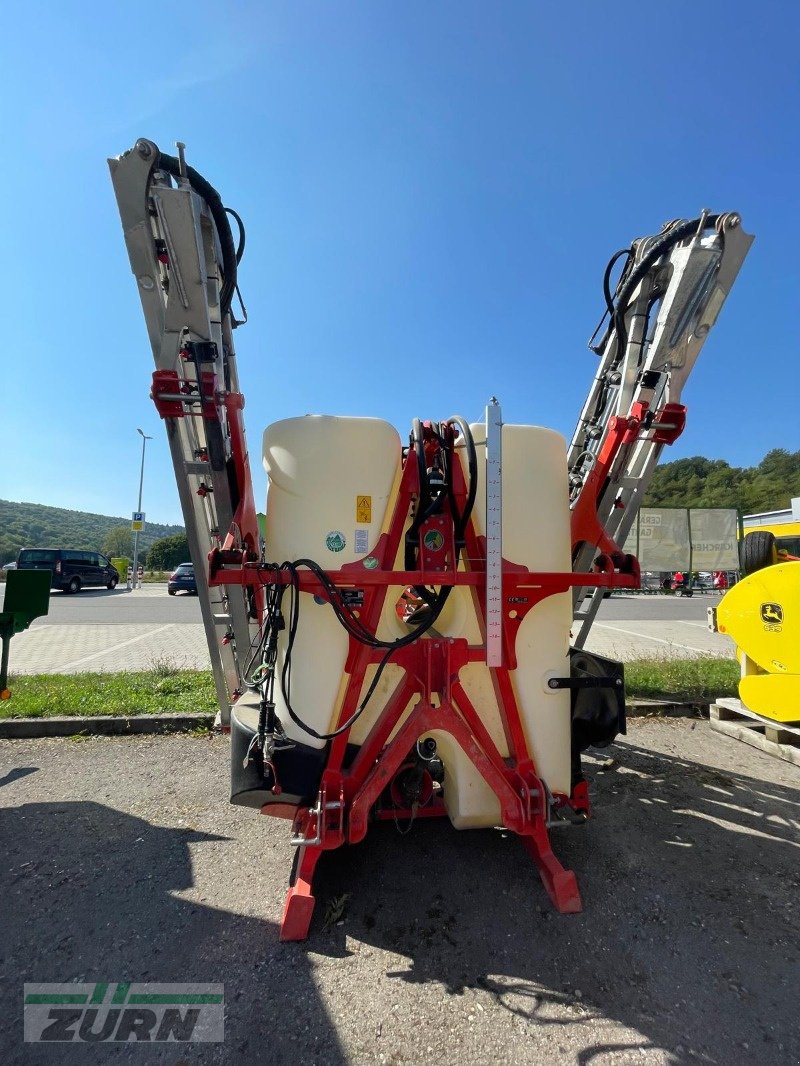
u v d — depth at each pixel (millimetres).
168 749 3852
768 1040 1571
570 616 2434
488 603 2035
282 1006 1683
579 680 2316
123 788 3242
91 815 2912
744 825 2873
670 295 2432
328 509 2168
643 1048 1540
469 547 2305
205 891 2260
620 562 2449
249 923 2062
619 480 2777
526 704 2297
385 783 2070
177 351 2193
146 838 2682
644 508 19391
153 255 2119
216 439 2254
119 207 2047
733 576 18938
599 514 2838
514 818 2168
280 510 2217
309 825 2051
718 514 19453
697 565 19297
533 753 2299
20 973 1810
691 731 4352
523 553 2312
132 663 6602
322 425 2211
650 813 2996
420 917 2098
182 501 2627
